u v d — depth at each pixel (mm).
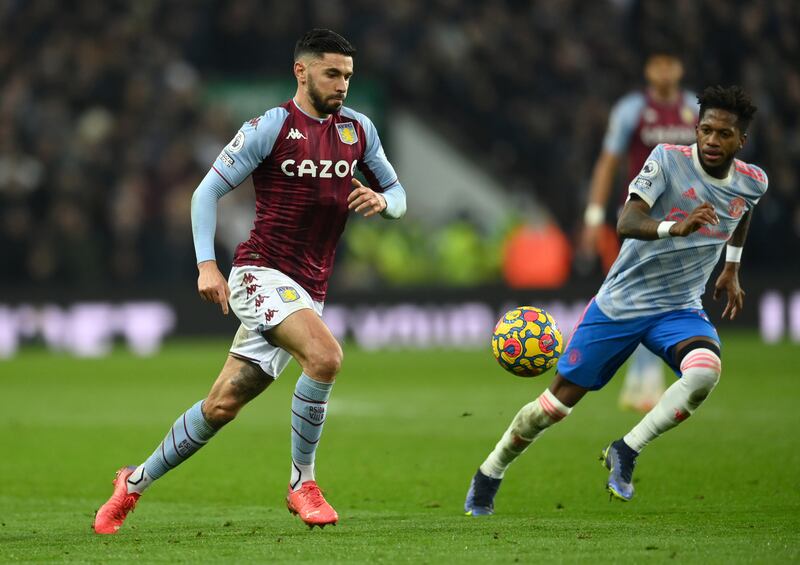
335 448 33844
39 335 71000
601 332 22781
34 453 33938
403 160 84188
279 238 21125
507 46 88125
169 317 73250
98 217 74625
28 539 20531
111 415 42406
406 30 86688
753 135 78125
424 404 44094
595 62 88938
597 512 23438
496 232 80438
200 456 32875
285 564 17406
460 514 23641
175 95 79562
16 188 73562
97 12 85125
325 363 20406
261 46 85250
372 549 18688
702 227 22328
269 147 20828
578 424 37531
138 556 18359
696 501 24531
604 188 38500
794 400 42469
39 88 80438
